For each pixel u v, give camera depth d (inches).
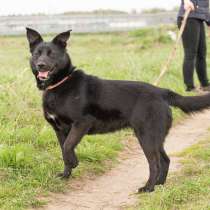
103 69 492.4
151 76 477.4
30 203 225.6
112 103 253.0
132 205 225.9
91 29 946.1
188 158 284.8
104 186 254.7
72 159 254.8
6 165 258.2
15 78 414.6
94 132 260.5
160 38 804.6
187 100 252.5
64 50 262.2
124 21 960.3
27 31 270.7
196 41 445.1
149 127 245.0
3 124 318.7
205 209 204.5
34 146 294.0
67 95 253.8
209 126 367.9
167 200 218.4
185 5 413.4
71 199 236.4
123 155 307.9
